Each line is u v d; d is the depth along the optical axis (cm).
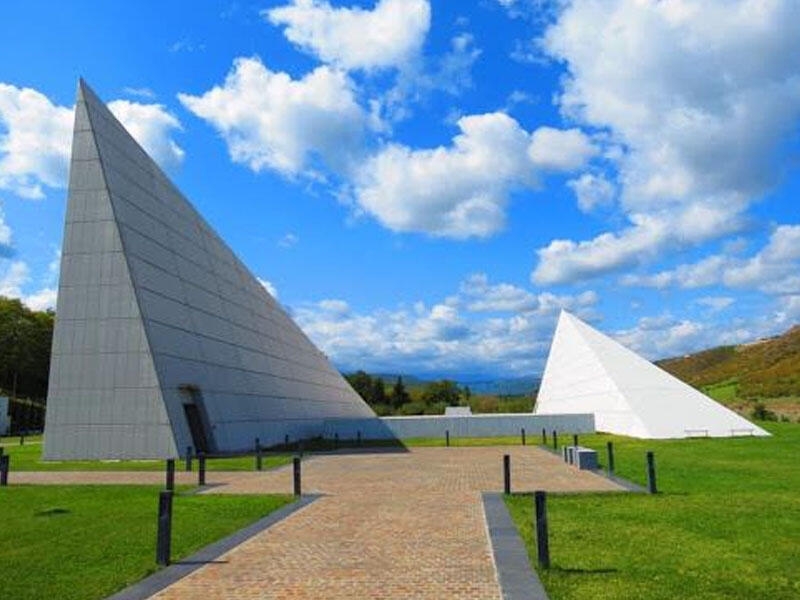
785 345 10412
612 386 4569
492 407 8612
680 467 2258
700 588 839
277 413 4334
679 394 4388
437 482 1991
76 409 2984
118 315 3061
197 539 1170
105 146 3294
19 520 1368
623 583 861
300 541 1152
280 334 5112
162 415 2959
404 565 976
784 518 1297
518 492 1691
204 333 3656
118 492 1800
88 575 940
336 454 3278
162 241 3550
